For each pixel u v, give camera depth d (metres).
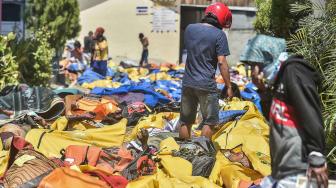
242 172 6.73
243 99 11.16
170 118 9.83
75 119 9.38
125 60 29.42
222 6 7.98
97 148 7.23
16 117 9.51
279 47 5.40
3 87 11.30
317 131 4.07
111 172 6.75
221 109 9.85
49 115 10.22
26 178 6.25
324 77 6.98
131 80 17.47
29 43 13.97
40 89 10.45
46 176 6.15
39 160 6.55
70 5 23.48
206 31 7.86
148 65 23.97
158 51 31.06
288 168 4.23
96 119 10.18
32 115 9.30
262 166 6.80
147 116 9.89
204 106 7.97
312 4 7.94
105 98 10.81
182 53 31.41
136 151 7.68
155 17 31.00
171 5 30.88
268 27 12.20
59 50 23.08
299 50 7.39
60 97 10.84
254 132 8.54
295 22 11.51
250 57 5.46
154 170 6.93
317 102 4.13
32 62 14.23
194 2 31.08
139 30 31.17
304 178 4.18
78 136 8.30
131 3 31.09
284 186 4.24
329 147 6.87
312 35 7.47
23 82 13.57
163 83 15.57
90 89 15.59
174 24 30.92
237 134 8.30
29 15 23.20
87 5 31.17
